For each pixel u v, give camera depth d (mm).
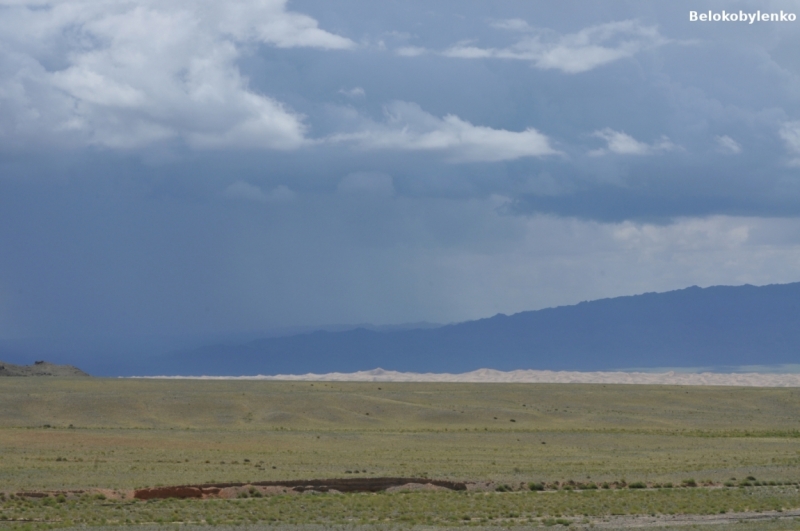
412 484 101750
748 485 103250
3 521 75500
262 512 81062
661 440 168500
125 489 95750
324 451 146625
